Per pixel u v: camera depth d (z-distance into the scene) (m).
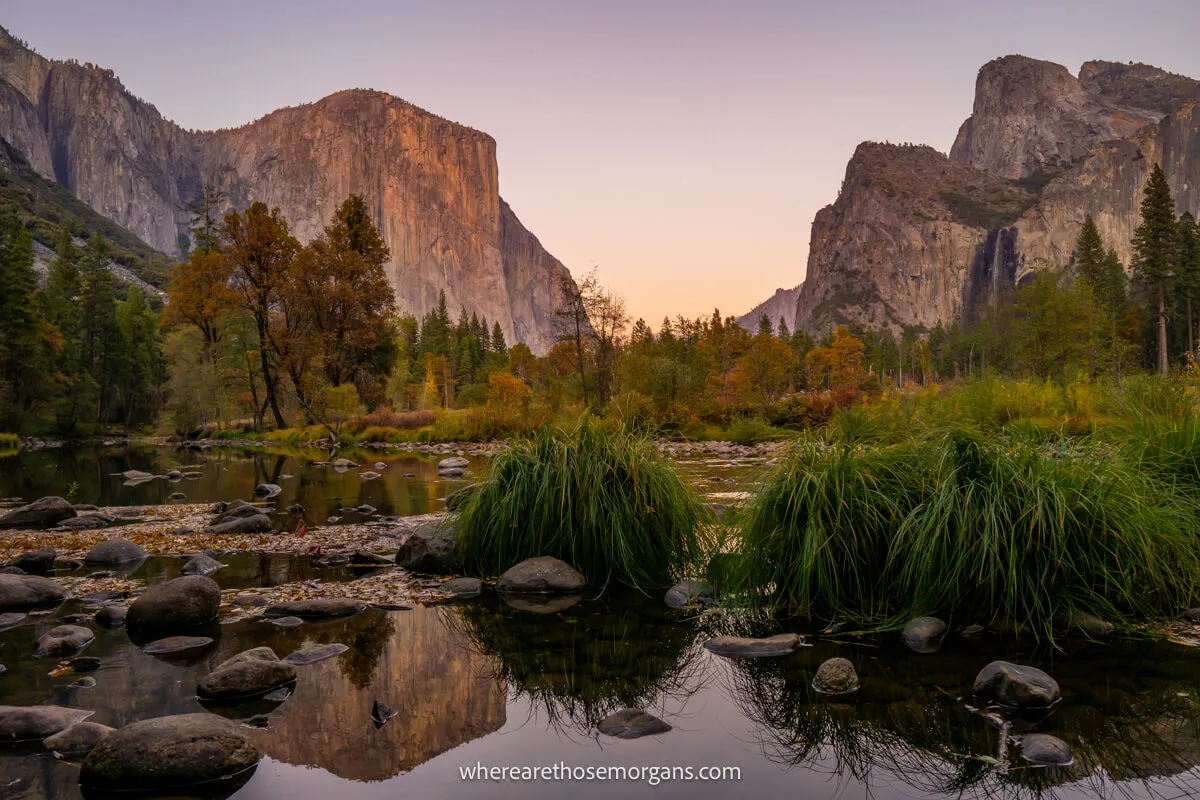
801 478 4.65
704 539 5.66
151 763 2.56
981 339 73.75
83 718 3.16
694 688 3.49
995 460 4.31
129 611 4.59
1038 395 13.79
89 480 15.98
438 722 3.12
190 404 46.34
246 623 4.67
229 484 14.42
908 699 3.24
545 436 6.05
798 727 3.01
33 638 4.39
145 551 6.93
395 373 47.00
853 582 4.52
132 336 62.59
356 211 40.28
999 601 4.15
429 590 5.43
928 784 2.50
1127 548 4.02
